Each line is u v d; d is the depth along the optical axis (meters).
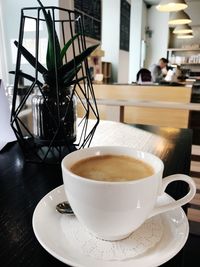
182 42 6.39
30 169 0.49
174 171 0.48
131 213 0.26
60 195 0.36
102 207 0.25
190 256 0.63
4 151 0.59
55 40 0.46
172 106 1.13
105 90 2.16
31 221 0.32
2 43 1.76
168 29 6.38
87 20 2.53
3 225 0.31
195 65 6.17
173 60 6.19
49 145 0.51
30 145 0.54
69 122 0.52
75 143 0.60
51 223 0.30
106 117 1.22
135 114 2.07
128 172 0.29
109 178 0.28
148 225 0.30
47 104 0.49
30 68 1.57
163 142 0.66
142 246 0.26
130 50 6.21
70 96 0.52
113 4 4.53
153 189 0.26
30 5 1.65
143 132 0.76
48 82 0.49
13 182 0.43
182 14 3.62
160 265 0.25
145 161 0.32
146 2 6.20
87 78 0.55
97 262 0.24
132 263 0.24
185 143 0.66
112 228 0.26
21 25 0.47
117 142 0.65
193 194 0.31
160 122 2.04
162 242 0.27
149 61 6.81
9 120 0.63
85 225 0.28
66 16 1.59
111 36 4.69
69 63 0.48
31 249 0.27
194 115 3.01
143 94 2.11
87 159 0.33
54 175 0.46
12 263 0.25
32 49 1.47
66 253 0.25
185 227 0.29
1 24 1.74
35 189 0.41
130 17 5.61
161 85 2.12
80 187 0.25
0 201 0.37
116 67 4.80
